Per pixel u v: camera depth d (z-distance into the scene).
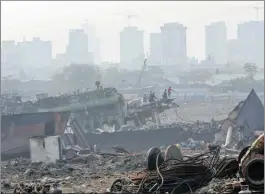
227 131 79.12
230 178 34.09
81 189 35.69
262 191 30.50
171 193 32.22
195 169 33.91
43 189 33.00
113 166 51.75
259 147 31.00
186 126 94.44
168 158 35.84
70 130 82.62
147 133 90.44
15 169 52.19
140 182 33.84
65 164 56.69
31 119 73.94
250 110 79.38
